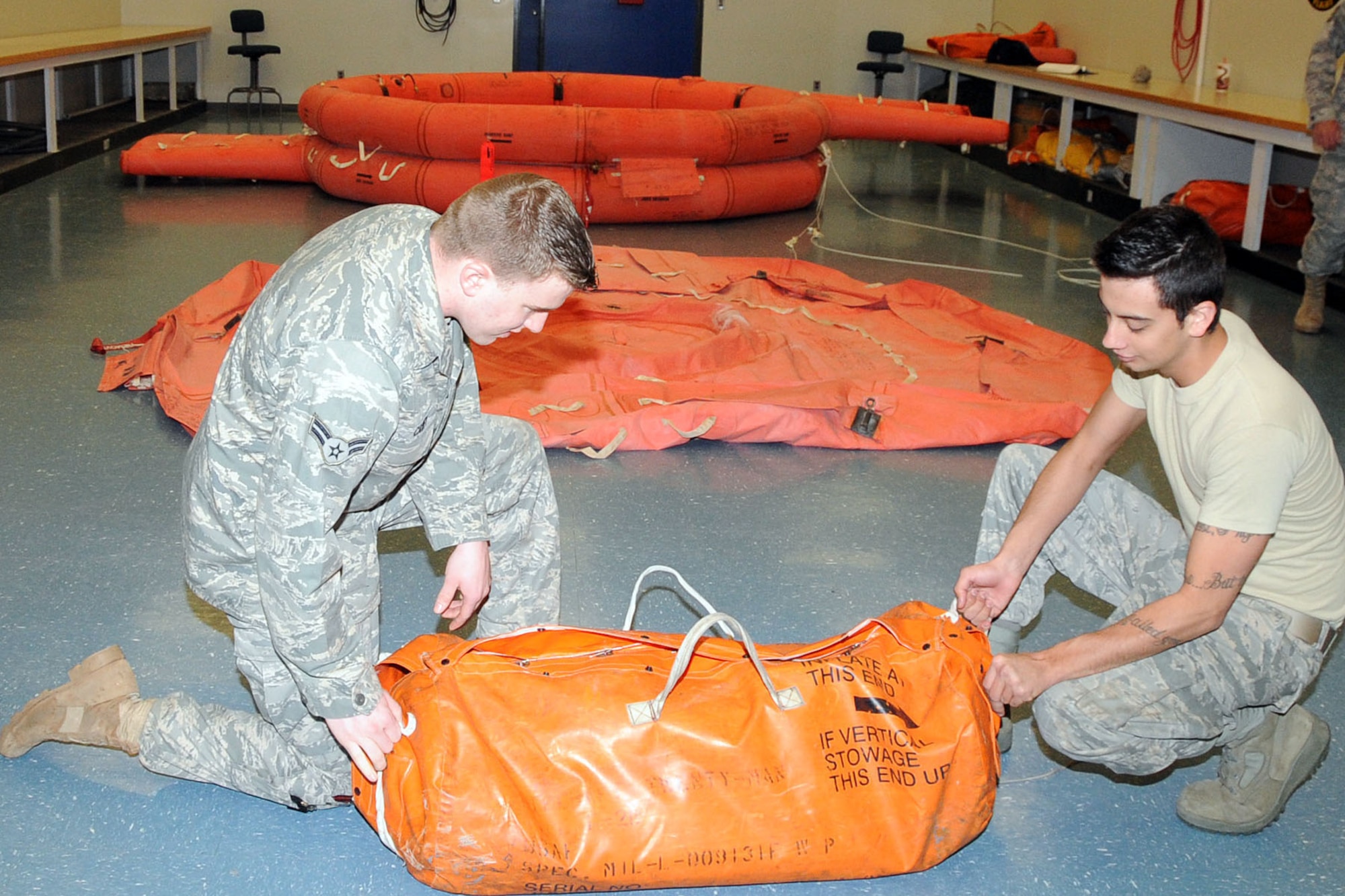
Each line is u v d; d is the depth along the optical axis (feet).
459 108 23.61
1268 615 5.81
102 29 35.86
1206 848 6.26
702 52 40.68
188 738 5.99
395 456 5.08
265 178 26.84
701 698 5.34
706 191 23.99
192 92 39.73
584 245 4.53
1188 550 6.22
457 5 39.29
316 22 39.32
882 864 5.30
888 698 5.45
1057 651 5.57
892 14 41.19
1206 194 21.61
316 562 4.57
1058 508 6.29
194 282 17.51
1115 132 29.43
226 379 4.87
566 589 8.73
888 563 9.44
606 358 13.57
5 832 5.92
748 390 12.63
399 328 4.51
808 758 5.24
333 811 6.25
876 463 11.60
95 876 5.66
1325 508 5.70
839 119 28.96
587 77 31.01
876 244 22.86
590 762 5.11
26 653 7.52
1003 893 5.84
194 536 5.15
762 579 9.05
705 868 5.16
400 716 5.15
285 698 5.46
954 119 29.25
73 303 15.93
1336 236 15.92
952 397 12.60
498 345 13.80
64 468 10.50
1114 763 5.96
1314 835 6.40
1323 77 15.75
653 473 11.11
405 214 4.73
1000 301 18.31
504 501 6.48
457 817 5.00
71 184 25.27
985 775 5.48
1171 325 5.25
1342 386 14.30
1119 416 6.20
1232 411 5.44
